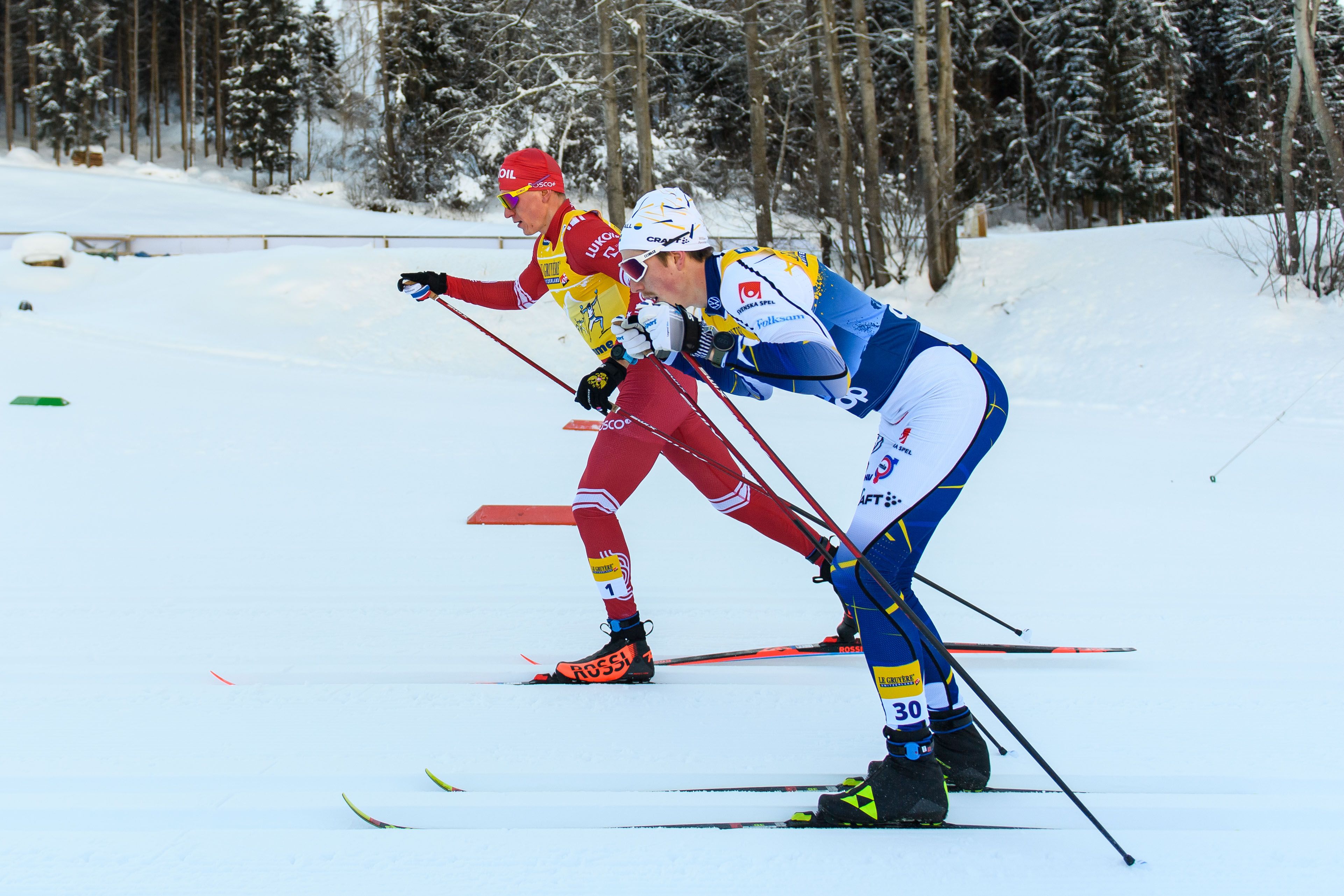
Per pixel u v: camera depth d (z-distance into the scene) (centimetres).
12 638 291
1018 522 471
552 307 1517
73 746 216
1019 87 3016
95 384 922
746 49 1739
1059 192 2814
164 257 1792
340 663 275
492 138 2731
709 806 193
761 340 189
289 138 3662
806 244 1783
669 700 251
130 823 182
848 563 188
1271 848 177
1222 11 2911
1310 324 1031
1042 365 1138
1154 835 182
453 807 190
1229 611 327
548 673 269
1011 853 176
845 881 166
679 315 215
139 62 4331
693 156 2673
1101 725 234
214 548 402
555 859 171
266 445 653
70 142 3822
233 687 255
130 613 317
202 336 1397
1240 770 210
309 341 1394
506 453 650
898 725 184
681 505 507
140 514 457
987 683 263
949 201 1479
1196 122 3016
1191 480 582
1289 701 248
